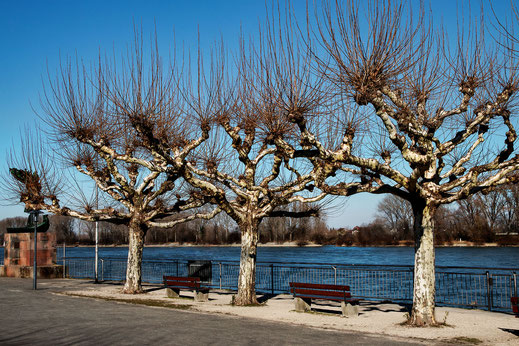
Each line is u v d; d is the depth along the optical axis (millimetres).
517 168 13570
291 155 15078
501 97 14289
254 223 18484
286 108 14188
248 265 18375
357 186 14688
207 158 18891
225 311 16844
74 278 30328
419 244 14242
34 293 22078
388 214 109312
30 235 30719
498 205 84562
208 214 21156
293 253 83688
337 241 109500
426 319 14016
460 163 15398
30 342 11359
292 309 17328
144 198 22266
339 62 13320
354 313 15875
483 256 66188
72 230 122188
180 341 11633
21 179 24000
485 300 21375
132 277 22000
